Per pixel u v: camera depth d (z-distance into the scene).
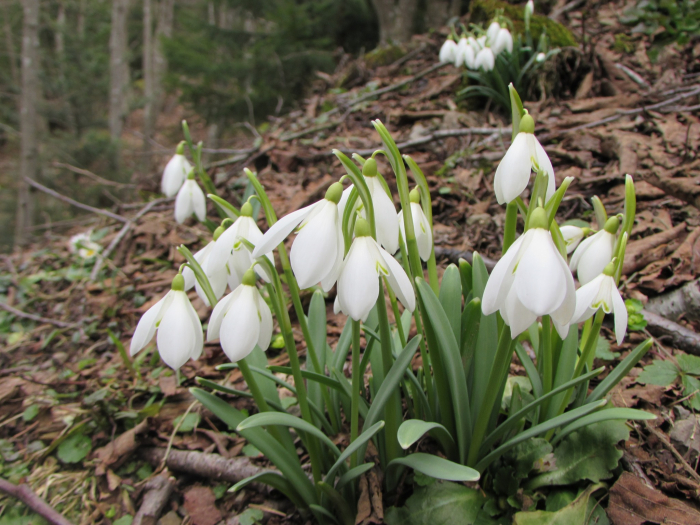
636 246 0.38
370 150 0.66
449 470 0.19
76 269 0.59
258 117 1.40
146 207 0.66
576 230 0.23
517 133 0.19
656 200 0.44
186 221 0.62
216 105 1.38
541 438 0.23
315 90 1.19
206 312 0.43
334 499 0.22
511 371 0.30
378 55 1.10
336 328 0.37
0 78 1.98
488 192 0.52
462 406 0.21
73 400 0.36
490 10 0.86
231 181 0.68
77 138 1.78
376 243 0.18
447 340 0.21
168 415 0.32
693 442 0.25
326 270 0.17
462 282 0.25
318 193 0.56
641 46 0.75
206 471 0.28
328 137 0.74
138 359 0.39
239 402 0.32
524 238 0.16
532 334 0.26
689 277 0.34
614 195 0.46
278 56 1.37
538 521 0.21
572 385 0.20
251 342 0.19
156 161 1.56
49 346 0.46
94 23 2.40
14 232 1.38
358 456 0.22
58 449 0.31
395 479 0.24
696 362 0.28
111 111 2.08
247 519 0.25
